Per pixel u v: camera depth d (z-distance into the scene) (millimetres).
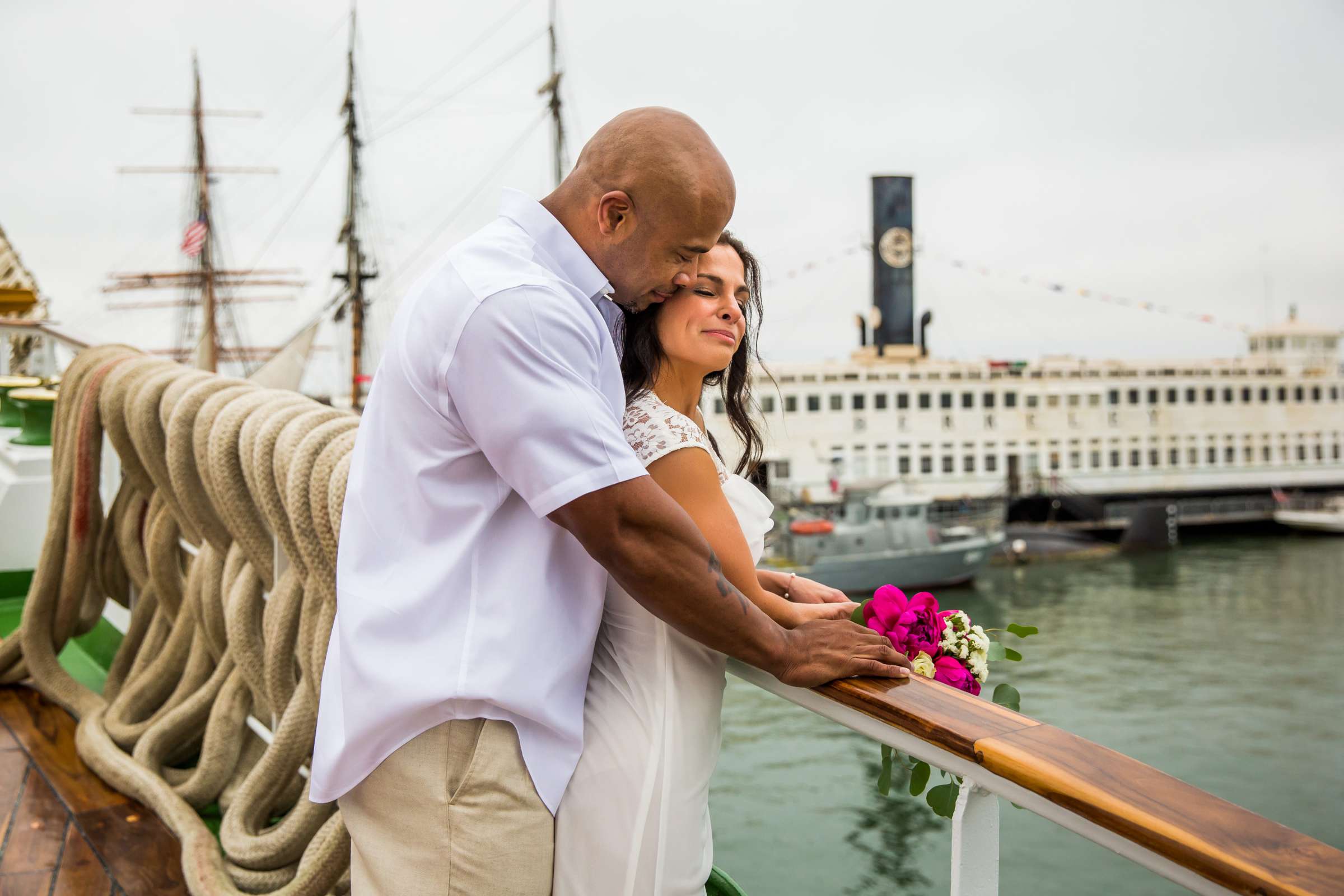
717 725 1349
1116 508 59719
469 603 1183
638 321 1372
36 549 3951
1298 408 65688
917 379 59188
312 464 1791
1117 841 862
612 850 1253
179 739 2424
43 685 2818
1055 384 61688
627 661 1305
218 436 2045
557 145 35062
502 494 1202
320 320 39969
